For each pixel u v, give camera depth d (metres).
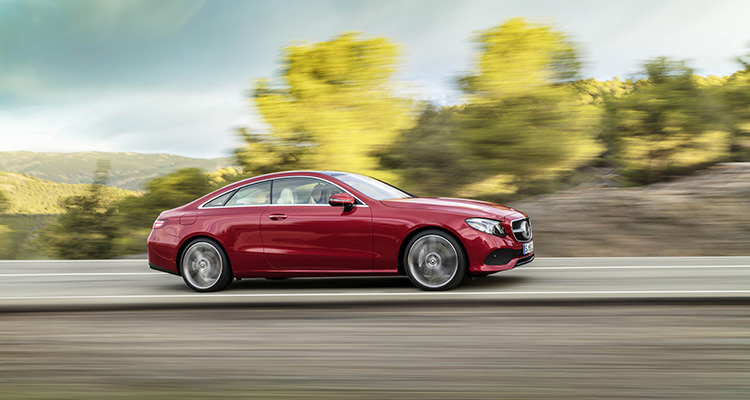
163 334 5.15
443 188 15.62
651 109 20.34
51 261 11.39
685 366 3.99
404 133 15.82
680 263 9.23
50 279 8.68
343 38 14.84
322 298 6.57
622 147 20.38
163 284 8.00
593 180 19.41
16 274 9.37
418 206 6.84
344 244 6.88
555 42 14.96
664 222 12.38
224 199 7.44
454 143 15.23
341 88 15.02
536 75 15.09
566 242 11.97
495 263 6.66
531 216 13.60
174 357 4.46
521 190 15.68
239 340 4.90
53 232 17.58
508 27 14.95
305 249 6.97
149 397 3.61
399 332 5.04
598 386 3.63
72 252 17.41
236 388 3.74
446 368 4.05
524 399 3.44
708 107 20.50
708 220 12.23
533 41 14.85
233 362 4.30
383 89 15.11
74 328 5.44
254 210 7.21
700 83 21.83
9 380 3.97
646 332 4.88
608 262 9.49
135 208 17.36
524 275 8.04
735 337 4.69
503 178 15.30
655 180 20.62
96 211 17.78
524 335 4.86
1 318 5.89
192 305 6.38
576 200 14.12
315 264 6.98
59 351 4.68
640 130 20.73
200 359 4.39
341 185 7.16
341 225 6.89
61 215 17.67
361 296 6.62
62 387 3.81
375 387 3.71
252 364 4.24
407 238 6.85
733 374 3.81
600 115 15.43
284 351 4.55
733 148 21.44
